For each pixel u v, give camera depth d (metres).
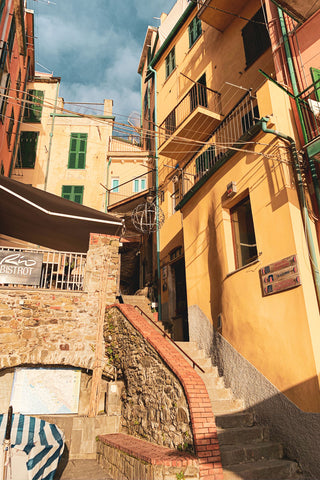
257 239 6.63
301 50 7.56
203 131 11.55
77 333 8.57
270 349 5.93
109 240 9.88
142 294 14.98
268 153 6.66
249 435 5.53
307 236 5.95
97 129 20.09
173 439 5.32
